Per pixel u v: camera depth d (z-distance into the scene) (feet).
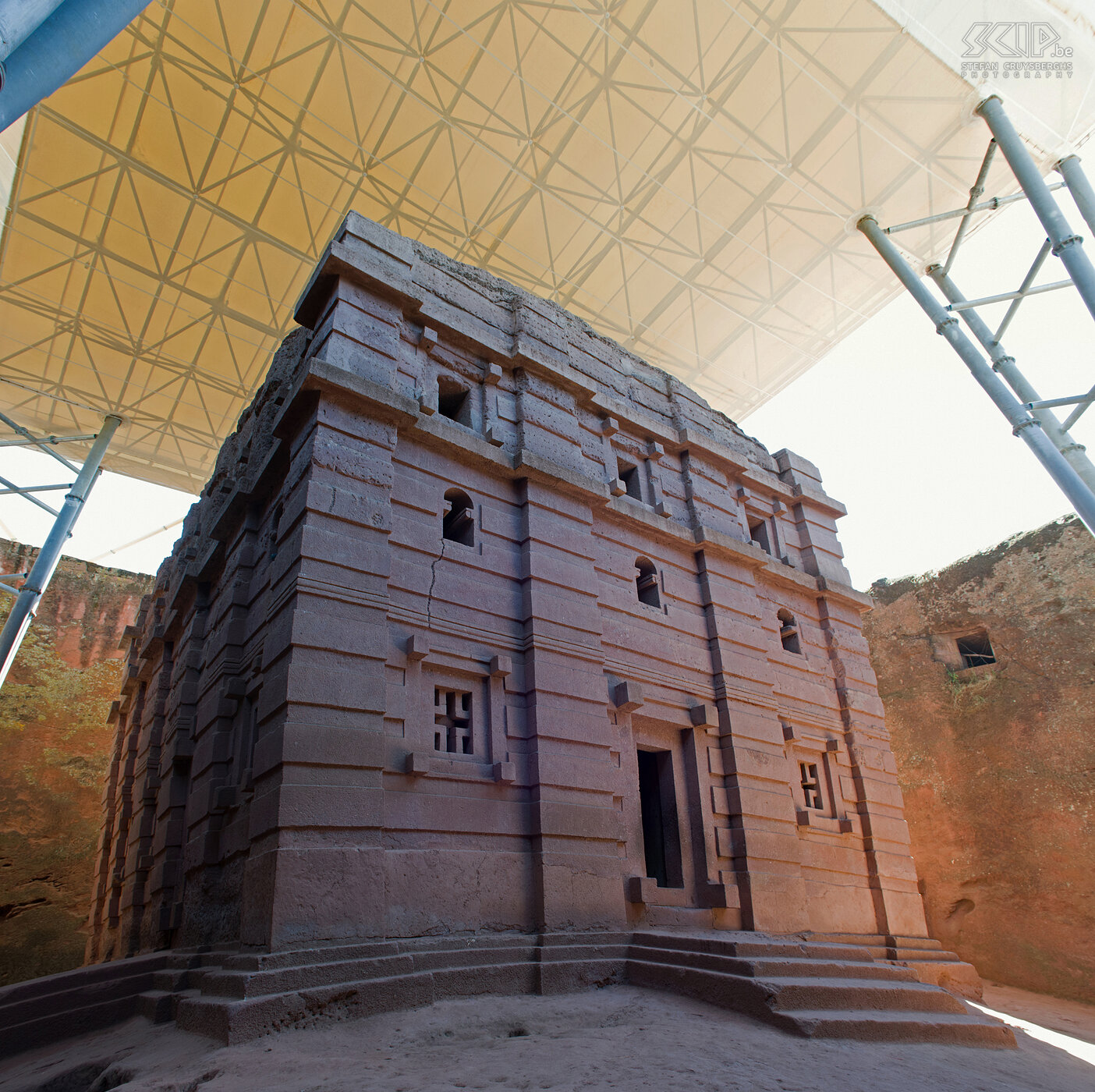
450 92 69.56
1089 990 54.44
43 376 92.07
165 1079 20.66
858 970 31.68
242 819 34.22
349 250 38.75
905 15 59.67
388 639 33.24
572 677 38.24
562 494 42.96
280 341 89.86
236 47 64.34
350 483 34.40
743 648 48.70
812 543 60.44
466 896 31.22
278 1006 23.91
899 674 74.13
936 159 70.64
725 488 55.42
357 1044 23.27
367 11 63.05
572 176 76.59
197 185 73.67
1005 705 65.41
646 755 44.86
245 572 42.04
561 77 68.54
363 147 72.95
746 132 71.46
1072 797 59.31
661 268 85.10
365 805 29.35
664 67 67.21
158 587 66.90
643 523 47.01
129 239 77.51
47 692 89.30
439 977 27.84
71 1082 25.68
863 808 52.19
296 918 26.37
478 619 36.99
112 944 54.44
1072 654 62.59
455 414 44.45
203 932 34.86
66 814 83.92
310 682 29.76
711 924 39.37
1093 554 63.62
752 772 44.55
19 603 73.82
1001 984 59.16
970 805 65.26
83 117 67.72
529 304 48.80
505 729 35.63
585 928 33.37
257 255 80.89
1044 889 58.95
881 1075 22.50
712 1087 20.07
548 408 45.29
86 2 15.92
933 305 50.47
